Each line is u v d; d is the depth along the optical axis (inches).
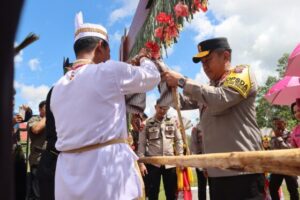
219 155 72.9
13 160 28.0
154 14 117.0
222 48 111.3
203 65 114.8
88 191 81.8
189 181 128.0
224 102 101.8
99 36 96.7
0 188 27.0
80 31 97.7
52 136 134.9
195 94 102.7
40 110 235.5
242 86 102.7
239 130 106.0
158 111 274.7
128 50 156.1
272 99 238.1
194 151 278.1
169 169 267.6
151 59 106.2
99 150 84.4
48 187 136.5
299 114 203.3
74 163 85.0
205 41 113.2
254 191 103.7
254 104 109.2
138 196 85.2
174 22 110.0
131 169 86.0
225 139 107.0
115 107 87.4
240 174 103.7
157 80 93.7
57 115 90.4
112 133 86.0
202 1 106.3
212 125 110.1
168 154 271.6
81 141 84.8
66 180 85.0
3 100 26.4
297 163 50.9
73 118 86.3
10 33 24.6
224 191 106.1
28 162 236.1
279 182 279.0
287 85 226.8
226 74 110.3
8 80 26.2
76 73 90.1
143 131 273.0
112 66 87.7
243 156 64.1
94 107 85.7
